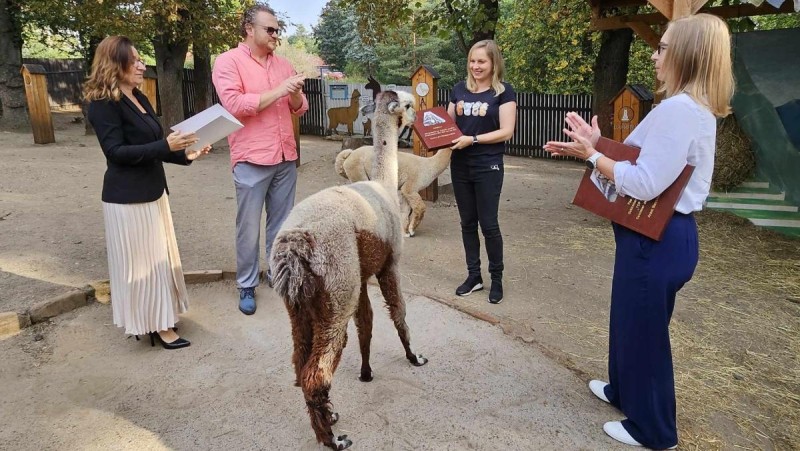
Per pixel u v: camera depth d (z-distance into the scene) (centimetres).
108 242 385
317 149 1479
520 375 377
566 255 630
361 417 329
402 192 667
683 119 255
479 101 459
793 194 767
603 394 347
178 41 1317
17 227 667
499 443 308
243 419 328
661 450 306
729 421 340
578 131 299
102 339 421
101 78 354
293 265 260
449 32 990
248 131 444
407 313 464
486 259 612
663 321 286
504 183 1074
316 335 281
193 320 453
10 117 1612
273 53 461
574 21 1600
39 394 350
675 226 276
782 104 760
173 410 336
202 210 779
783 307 504
